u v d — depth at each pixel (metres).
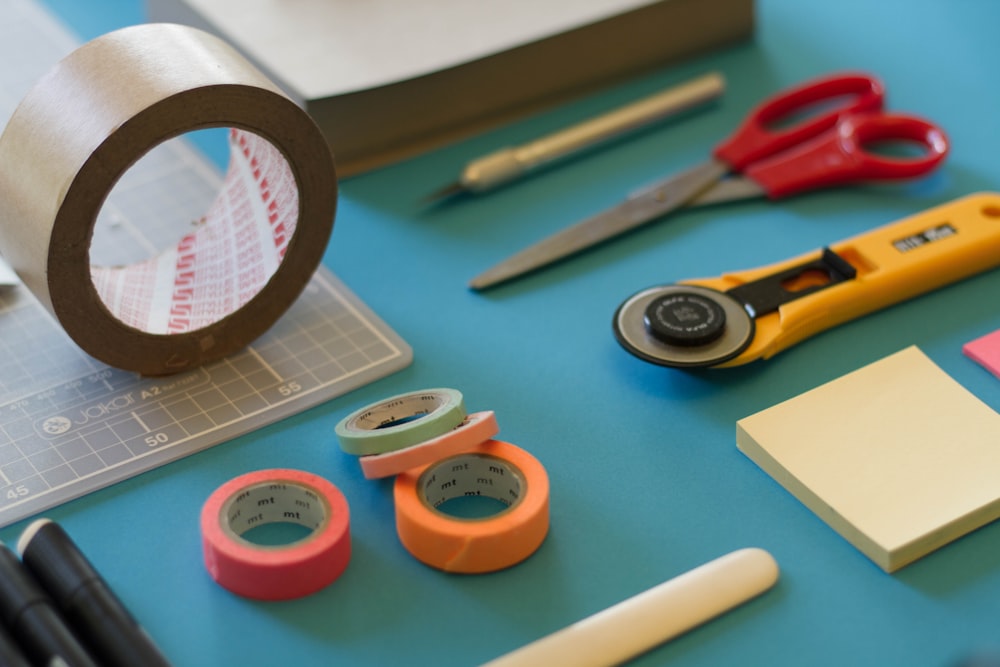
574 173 0.88
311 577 0.67
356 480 0.72
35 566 0.65
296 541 0.69
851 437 0.72
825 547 0.69
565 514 0.70
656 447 0.73
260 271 0.77
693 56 0.96
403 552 0.69
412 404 0.73
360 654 0.66
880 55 0.96
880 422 0.73
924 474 0.71
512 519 0.68
